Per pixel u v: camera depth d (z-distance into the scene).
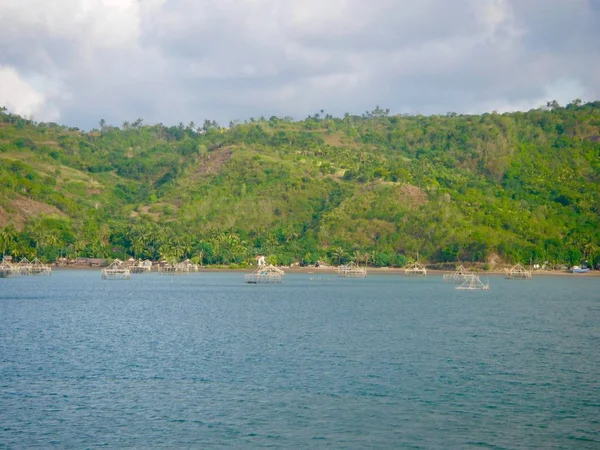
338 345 88.56
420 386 64.62
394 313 133.12
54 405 57.59
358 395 61.19
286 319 120.50
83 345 87.81
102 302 157.62
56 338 94.12
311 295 186.38
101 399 59.50
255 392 62.09
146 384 65.00
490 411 56.41
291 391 62.50
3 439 49.16
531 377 68.75
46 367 72.69
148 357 79.00
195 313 131.62
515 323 115.81
